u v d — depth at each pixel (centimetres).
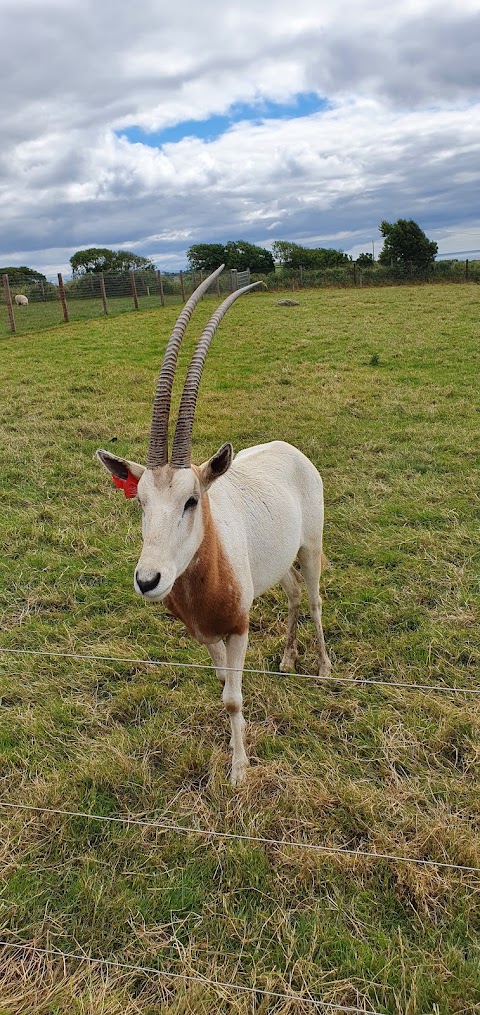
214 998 250
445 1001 248
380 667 454
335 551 618
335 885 294
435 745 376
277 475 417
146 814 337
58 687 439
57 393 1236
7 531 659
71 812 329
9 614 528
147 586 269
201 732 394
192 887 297
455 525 648
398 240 4328
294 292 3828
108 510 711
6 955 272
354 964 262
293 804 334
